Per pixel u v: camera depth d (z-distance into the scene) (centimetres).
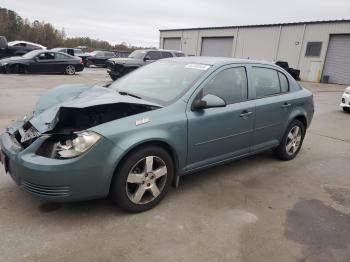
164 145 346
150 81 416
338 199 407
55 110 336
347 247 307
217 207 363
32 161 289
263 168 495
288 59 3006
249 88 438
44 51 1738
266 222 339
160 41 4284
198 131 369
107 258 269
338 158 574
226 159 422
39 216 320
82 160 291
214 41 3644
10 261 258
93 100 338
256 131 450
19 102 879
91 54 2956
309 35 2833
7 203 338
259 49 3209
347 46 2639
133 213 337
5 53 2138
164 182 353
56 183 288
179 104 358
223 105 362
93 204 348
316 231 330
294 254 292
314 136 730
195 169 387
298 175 478
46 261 260
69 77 1678
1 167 416
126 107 343
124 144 307
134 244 289
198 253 283
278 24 3025
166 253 280
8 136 345
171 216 338
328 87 2291
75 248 278
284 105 488
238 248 294
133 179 325
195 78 386
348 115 1044
